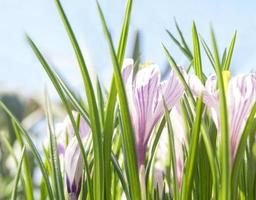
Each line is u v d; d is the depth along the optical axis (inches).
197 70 21.9
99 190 20.0
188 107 21.0
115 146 22.8
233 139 20.2
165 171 24.0
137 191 20.0
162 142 24.4
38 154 21.6
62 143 22.9
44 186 23.3
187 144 21.1
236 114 20.3
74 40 19.6
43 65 20.3
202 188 20.8
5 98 70.8
